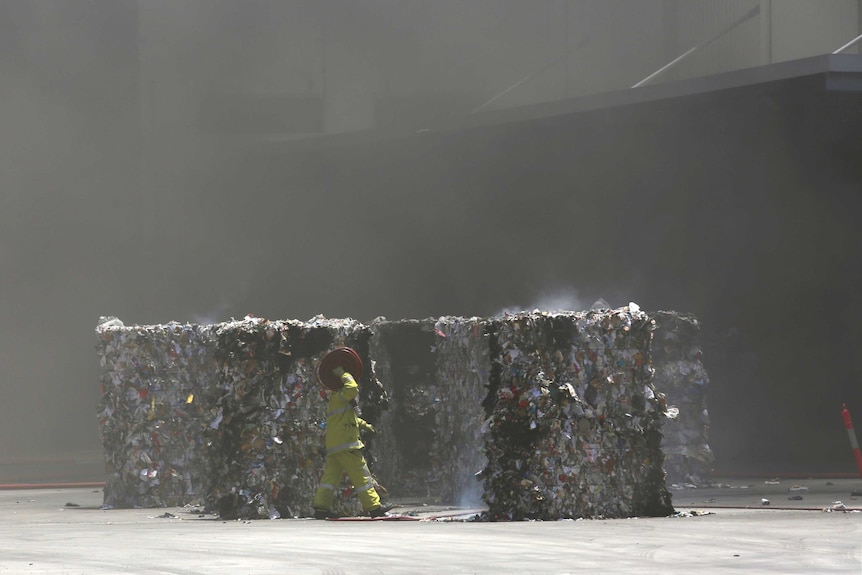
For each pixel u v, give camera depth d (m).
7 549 29.72
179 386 48.06
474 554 27.36
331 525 35.94
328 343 41.72
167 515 42.62
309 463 41.09
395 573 24.41
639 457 38.06
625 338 38.31
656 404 38.34
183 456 47.97
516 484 37.03
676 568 24.66
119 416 47.69
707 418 52.34
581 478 37.34
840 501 43.97
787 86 69.19
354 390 38.03
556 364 37.56
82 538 32.72
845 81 67.25
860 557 26.23
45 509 47.28
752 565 25.05
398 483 50.53
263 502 40.12
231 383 40.59
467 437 45.94
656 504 37.97
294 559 26.83
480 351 45.44
